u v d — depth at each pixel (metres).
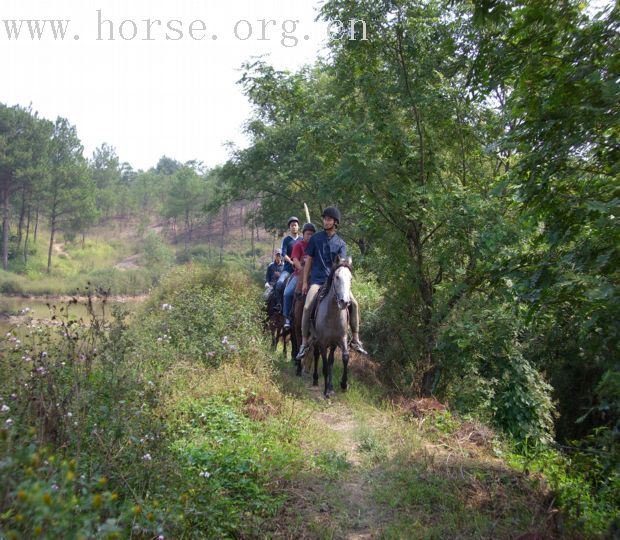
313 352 10.09
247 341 9.65
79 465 3.87
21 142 56.94
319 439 6.78
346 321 8.68
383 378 11.76
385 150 11.27
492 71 5.65
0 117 56.47
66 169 61.16
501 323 9.90
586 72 4.71
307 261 9.27
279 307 11.85
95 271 57.06
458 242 10.45
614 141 4.86
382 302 13.70
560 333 8.55
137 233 82.00
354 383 10.09
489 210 9.86
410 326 11.35
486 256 9.49
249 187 22.53
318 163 17.86
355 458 6.43
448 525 4.76
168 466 4.35
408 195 10.50
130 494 3.95
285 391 8.70
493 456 7.11
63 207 62.28
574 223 5.19
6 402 4.36
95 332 5.47
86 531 2.78
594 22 4.88
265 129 21.88
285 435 6.62
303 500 5.20
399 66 10.77
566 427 12.38
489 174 11.80
